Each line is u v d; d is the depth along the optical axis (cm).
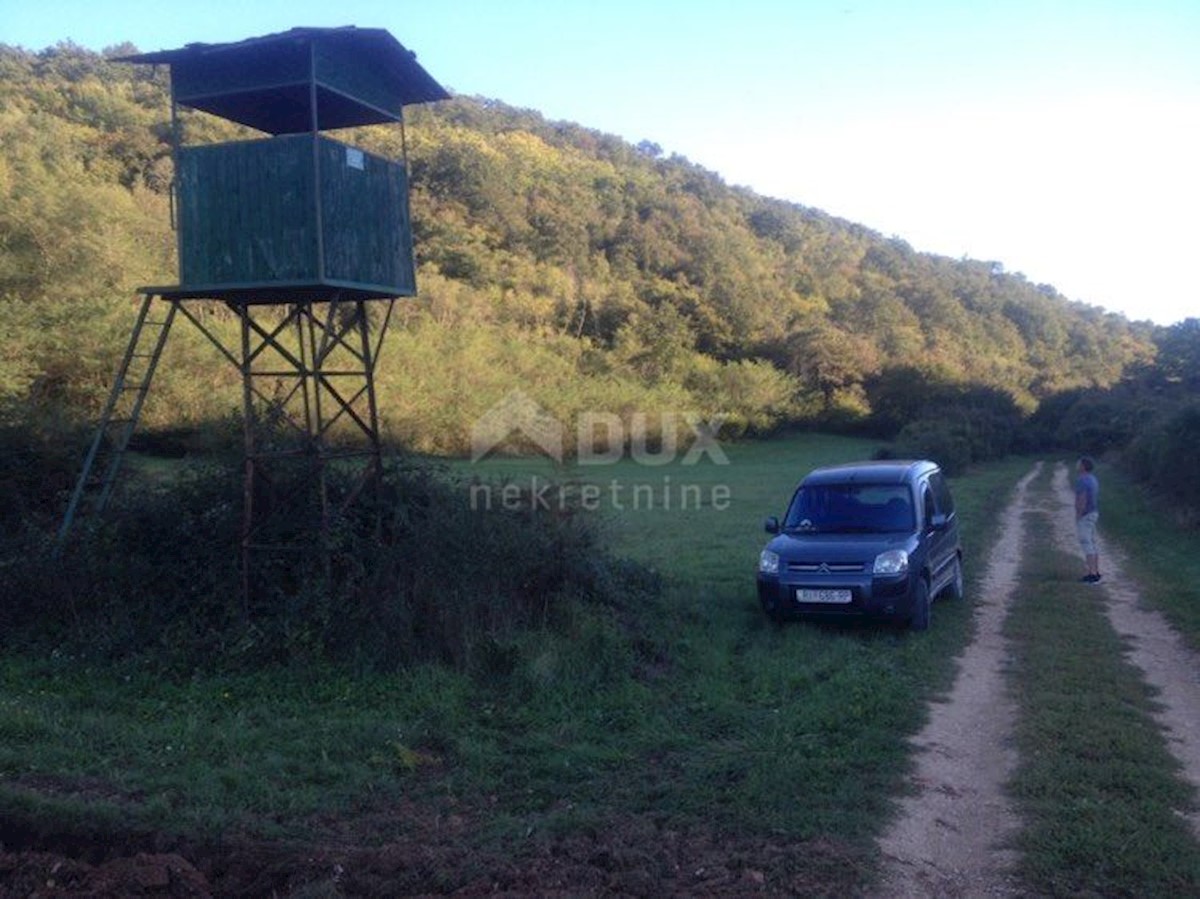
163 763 617
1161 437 2534
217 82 955
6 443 1255
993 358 8406
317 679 788
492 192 6725
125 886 470
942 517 1189
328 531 898
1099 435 5838
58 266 3222
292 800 562
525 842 513
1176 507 2170
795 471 3966
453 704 725
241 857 493
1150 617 1127
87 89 5728
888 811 555
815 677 844
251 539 931
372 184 993
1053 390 7931
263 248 920
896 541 1044
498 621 858
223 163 933
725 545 1727
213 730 674
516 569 913
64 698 752
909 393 6494
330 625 835
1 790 546
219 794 564
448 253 5909
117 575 926
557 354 5388
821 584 1011
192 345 3036
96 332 2900
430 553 871
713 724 717
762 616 1101
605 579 987
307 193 908
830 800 567
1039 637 1016
